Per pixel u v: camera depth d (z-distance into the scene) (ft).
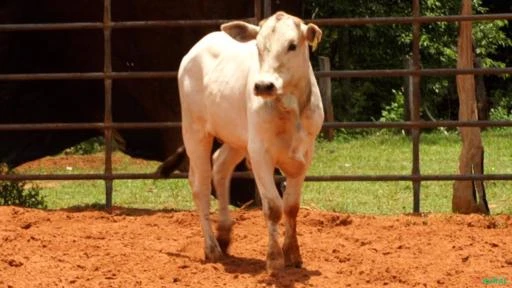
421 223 36.04
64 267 28.04
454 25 81.05
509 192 51.01
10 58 51.88
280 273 26.78
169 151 50.49
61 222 36.55
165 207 47.57
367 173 58.23
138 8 48.98
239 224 35.78
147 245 31.63
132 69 51.21
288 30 25.44
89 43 51.01
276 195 26.53
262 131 26.32
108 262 28.73
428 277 26.81
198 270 27.91
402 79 84.94
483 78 79.05
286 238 27.94
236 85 27.78
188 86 29.89
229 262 29.07
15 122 53.01
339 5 77.00
